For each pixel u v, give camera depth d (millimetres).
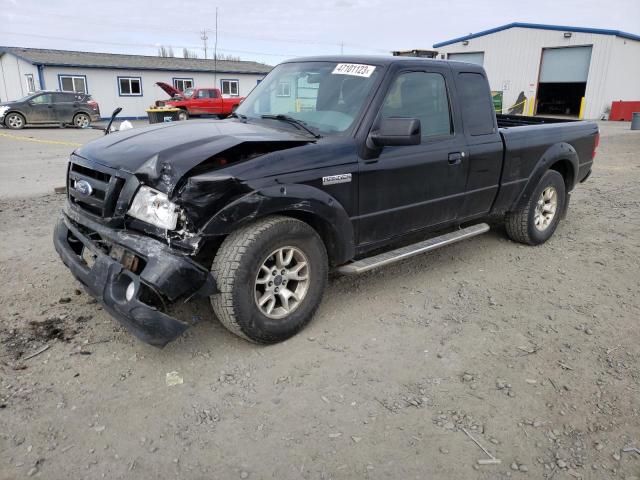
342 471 2555
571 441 2822
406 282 4867
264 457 2629
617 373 3469
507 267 5336
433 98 4441
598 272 5266
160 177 3105
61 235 3830
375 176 3957
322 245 3750
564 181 6309
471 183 4832
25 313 3963
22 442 2652
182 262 3051
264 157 3371
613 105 29656
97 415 2881
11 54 31781
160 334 3055
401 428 2875
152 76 33531
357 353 3605
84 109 23906
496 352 3688
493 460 2664
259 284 3508
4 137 18562
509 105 34469
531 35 32500
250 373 3320
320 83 4297
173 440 2723
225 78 36969
